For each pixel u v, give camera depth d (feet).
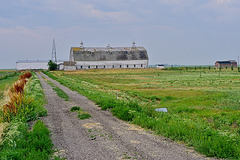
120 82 152.15
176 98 80.48
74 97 72.08
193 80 153.58
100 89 110.01
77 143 27.71
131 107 48.80
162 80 161.58
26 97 51.42
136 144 27.22
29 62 470.80
